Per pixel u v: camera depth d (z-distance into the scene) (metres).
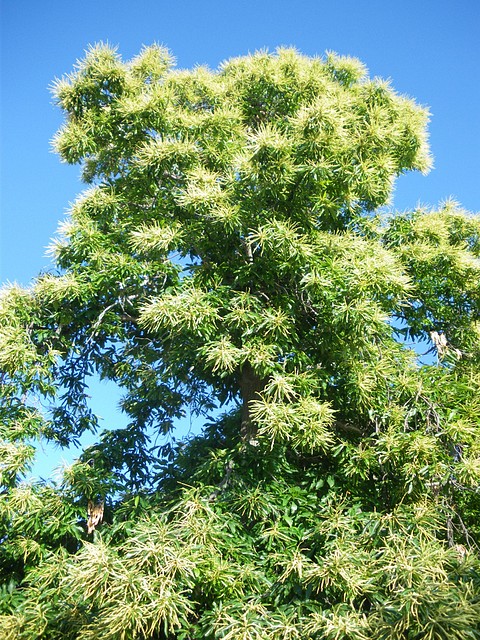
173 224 8.07
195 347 7.82
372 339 8.09
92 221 8.80
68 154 9.51
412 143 10.74
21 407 7.76
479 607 5.18
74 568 5.64
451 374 8.65
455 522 7.70
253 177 7.73
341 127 8.06
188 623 5.97
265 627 5.62
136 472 9.12
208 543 6.13
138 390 9.64
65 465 7.45
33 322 8.13
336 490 7.33
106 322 8.72
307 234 8.01
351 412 8.09
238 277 7.77
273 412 6.47
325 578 5.77
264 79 10.19
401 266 8.57
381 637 5.20
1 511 6.92
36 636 6.05
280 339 7.32
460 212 11.21
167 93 9.25
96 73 9.84
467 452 7.06
